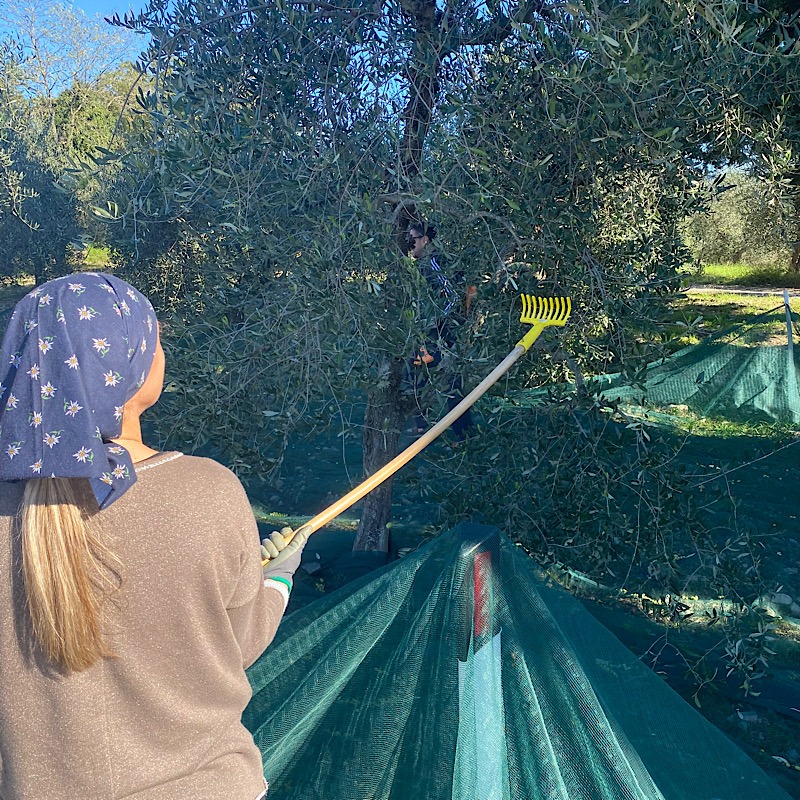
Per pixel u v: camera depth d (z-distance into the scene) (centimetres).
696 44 352
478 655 186
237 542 133
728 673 396
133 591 126
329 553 539
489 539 190
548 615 191
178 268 816
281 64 377
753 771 218
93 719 126
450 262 376
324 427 378
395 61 399
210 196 367
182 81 372
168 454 135
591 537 409
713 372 895
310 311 354
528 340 233
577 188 385
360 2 404
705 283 2127
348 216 367
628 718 209
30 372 124
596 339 392
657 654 429
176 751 132
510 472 411
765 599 500
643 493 405
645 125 349
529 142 367
